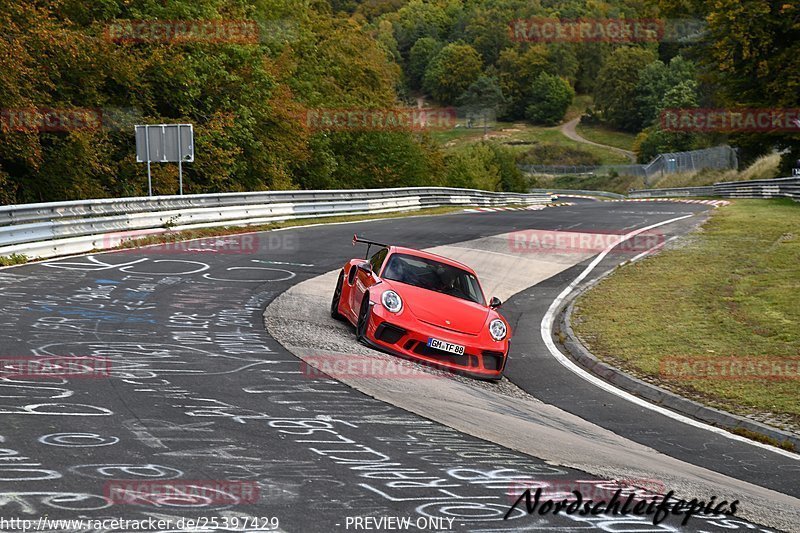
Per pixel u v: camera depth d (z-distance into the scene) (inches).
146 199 732.7
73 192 987.9
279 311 436.8
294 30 1808.6
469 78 6628.9
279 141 1470.2
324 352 338.0
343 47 2169.0
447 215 1231.5
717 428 309.3
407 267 391.2
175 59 1119.6
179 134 834.2
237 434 209.6
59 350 296.8
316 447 204.8
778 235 904.9
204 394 250.8
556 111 6451.8
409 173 2156.7
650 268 732.7
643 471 222.5
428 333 345.4
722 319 506.6
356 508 161.8
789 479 246.2
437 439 227.3
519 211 1379.2
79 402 226.5
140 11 1135.6
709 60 1819.6
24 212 557.0
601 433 279.0
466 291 387.2
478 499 175.8
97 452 183.2
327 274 595.5
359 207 1167.6
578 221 1142.3
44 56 927.7
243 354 320.2
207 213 833.5
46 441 187.9
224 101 1256.2
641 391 365.1
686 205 1533.0
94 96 1037.2
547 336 479.8
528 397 332.8
